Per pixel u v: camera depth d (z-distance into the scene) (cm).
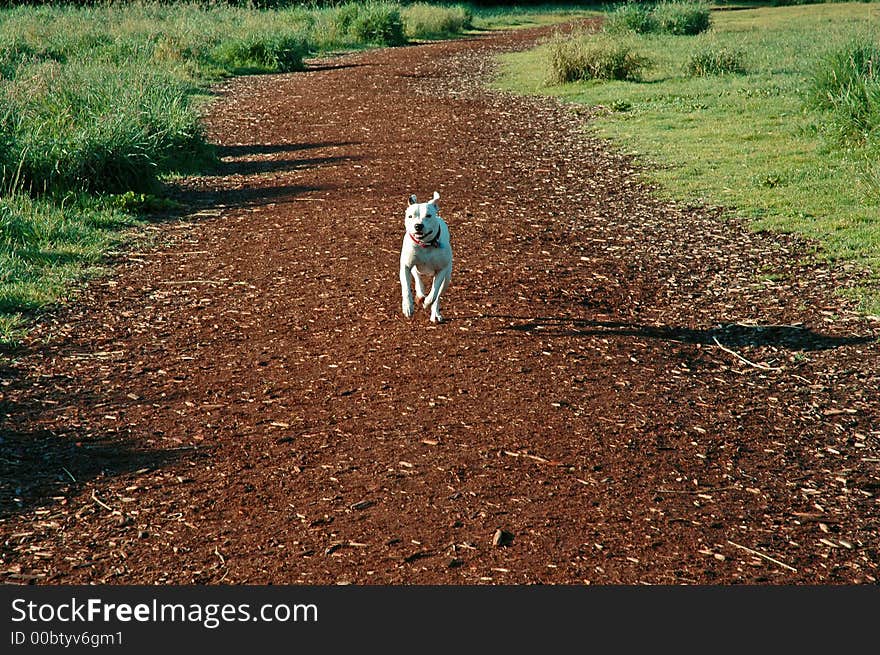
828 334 718
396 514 455
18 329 723
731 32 3312
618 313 772
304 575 406
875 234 956
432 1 5650
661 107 1838
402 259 697
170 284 853
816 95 1659
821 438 548
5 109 1249
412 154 1497
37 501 468
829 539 438
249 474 496
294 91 2284
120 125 1237
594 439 537
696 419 571
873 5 4800
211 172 1395
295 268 894
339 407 582
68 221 1033
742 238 995
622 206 1158
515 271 879
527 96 2120
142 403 592
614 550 424
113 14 3162
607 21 3441
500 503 464
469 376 628
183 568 412
